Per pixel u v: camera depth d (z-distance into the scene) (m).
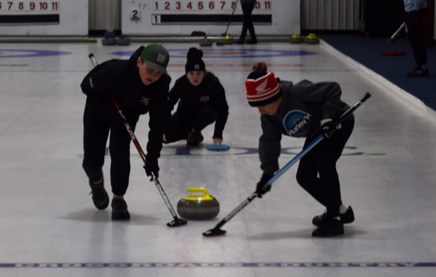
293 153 9.88
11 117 12.23
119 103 7.11
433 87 14.30
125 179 7.20
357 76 16.72
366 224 7.14
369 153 9.91
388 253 6.39
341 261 6.21
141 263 6.16
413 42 15.62
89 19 25.19
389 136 10.91
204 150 10.11
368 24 24.00
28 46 22.97
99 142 7.34
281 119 6.52
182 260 6.23
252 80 6.39
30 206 7.69
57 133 11.07
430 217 7.35
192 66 9.83
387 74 16.08
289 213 7.45
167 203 7.12
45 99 13.82
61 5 24.59
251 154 9.89
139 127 11.62
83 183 8.52
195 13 24.50
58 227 7.06
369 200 7.89
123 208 7.26
